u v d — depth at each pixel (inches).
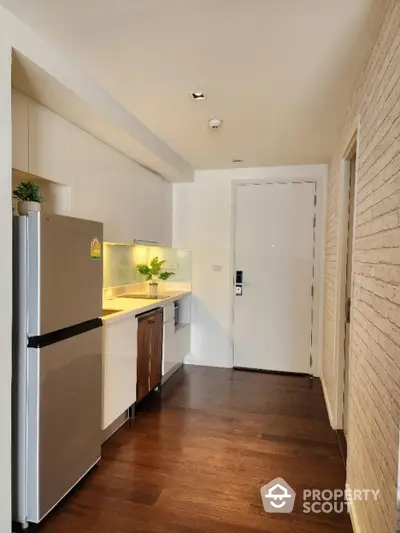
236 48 72.1
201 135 124.2
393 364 49.9
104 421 98.9
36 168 83.7
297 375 165.8
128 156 128.6
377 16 61.4
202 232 177.3
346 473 87.0
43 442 70.3
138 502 78.7
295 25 64.4
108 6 60.4
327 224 152.5
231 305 174.7
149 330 130.0
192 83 87.0
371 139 67.7
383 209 57.7
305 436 108.7
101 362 91.7
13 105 76.9
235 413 124.3
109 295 146.2
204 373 166.6
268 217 169.0
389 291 52.9
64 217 75.5
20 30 64.4
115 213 121.1
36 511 69.6
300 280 165.9
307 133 120.5
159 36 68.7
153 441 104.7
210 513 75.8
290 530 71.6
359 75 80.7
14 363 69.0
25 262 68.2
